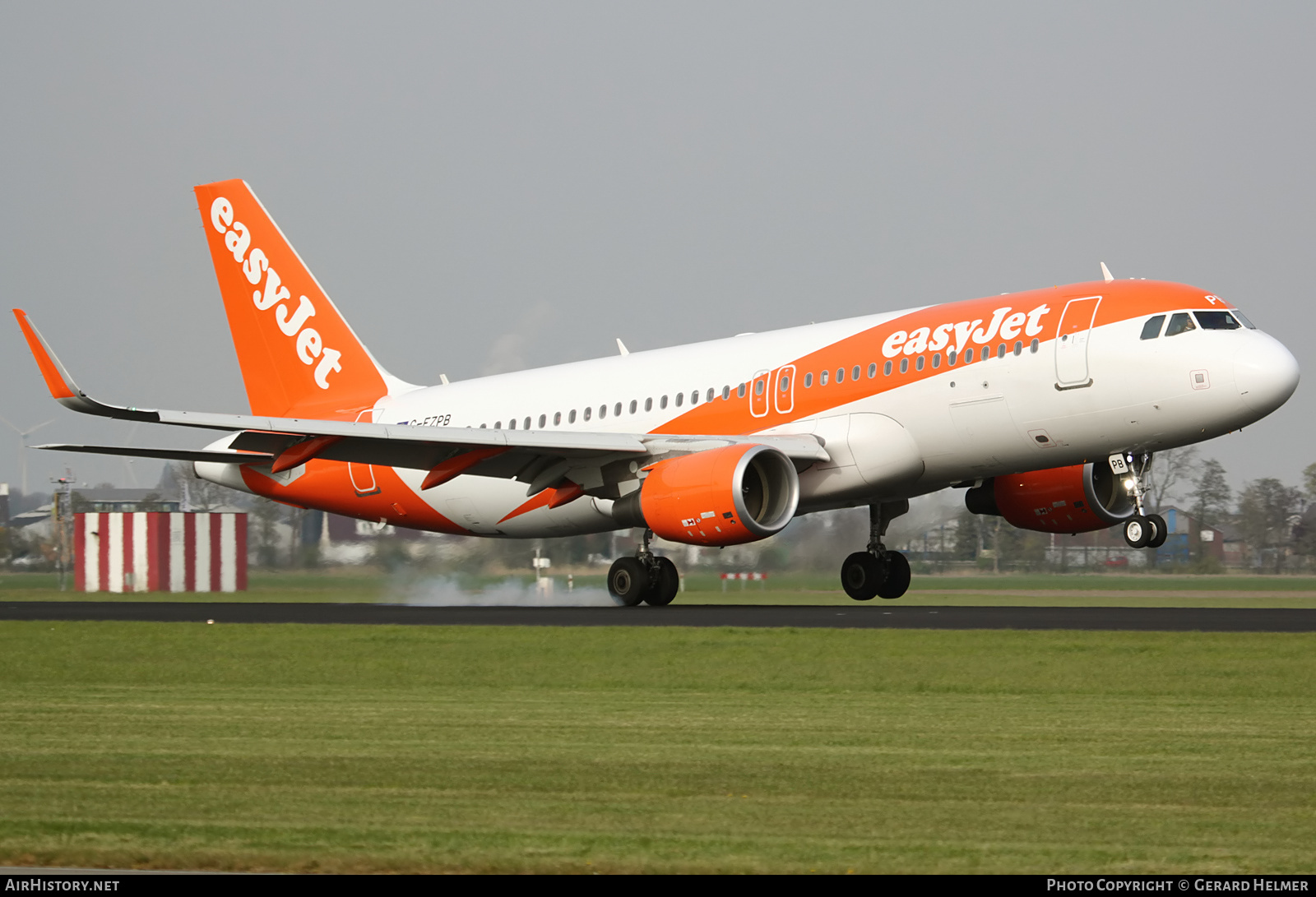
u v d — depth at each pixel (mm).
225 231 137375
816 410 104938
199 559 180500
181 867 26953
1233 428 91562
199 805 32969
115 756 39781
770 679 58500
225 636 81188
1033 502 111188
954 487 108250
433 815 31859
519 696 54219
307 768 37844
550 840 29062
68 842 28781
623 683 58000
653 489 98875
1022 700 52031
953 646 68562
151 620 98438
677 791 34625
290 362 136500
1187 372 90125
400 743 42125
